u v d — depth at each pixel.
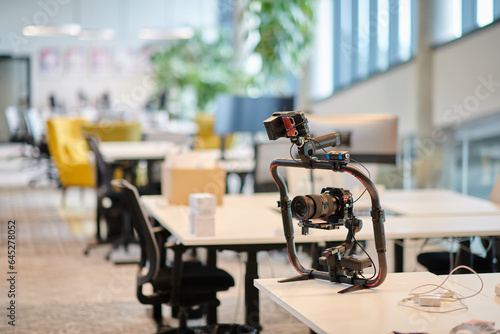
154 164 7.55
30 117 12.21
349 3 9.19
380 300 2.15
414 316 1.98
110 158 6.65
